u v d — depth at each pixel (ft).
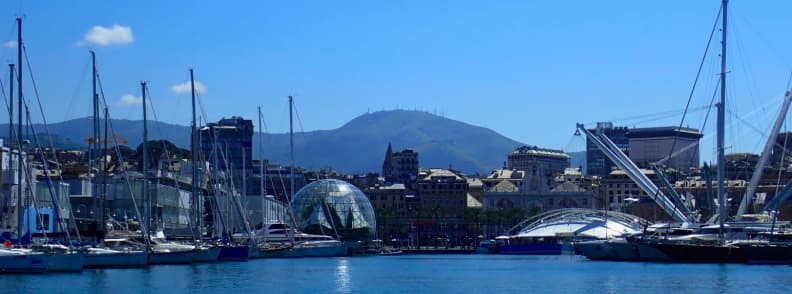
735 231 635.66
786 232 622.54
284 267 567.59
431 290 411.13
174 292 370.73
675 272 510.58
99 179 543.39
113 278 422.41
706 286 415.03
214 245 607.37
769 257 589.73
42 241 463.01
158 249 542.16
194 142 628.69
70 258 434.30
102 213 519.60
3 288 363.97
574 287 421.18
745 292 386.52
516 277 497.87
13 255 415.03
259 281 439.22
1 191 560.61
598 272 526.57
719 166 627.87
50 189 474.49
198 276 454.81
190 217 626.23
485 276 509.76
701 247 610.24
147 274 454.81
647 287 414.00
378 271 560.20
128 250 509.35
